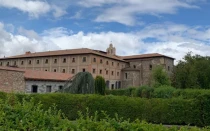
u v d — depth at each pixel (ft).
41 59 214.48
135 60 237.04
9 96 17.71
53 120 13.41
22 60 224.53
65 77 117.19
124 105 50.65
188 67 150.10
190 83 144.87
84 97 51.90
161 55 226.17
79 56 198.49
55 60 208.33
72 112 51.57
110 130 12.61
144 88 96.43
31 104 14.74
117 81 226.38
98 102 51.24
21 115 13.57
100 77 88.99
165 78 163.32
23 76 93.40
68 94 53.16
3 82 84.89
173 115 48.75
